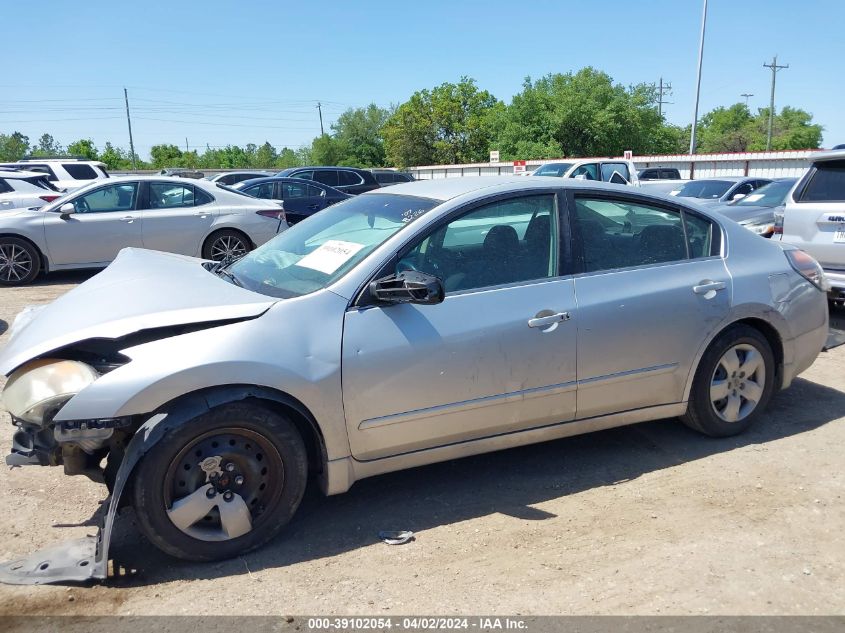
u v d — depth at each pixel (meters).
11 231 9.88
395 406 3.33
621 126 48.38
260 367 3.04
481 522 3.48
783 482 3.83
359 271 3.37
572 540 3.30
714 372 4.21
